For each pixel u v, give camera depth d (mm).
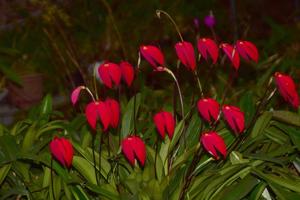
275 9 10852
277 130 3734
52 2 7355
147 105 5027
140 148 2982
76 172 3553
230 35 7777
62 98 6797
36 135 3887
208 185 3262
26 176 3604
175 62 6598
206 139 2980
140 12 7344
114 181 3369
